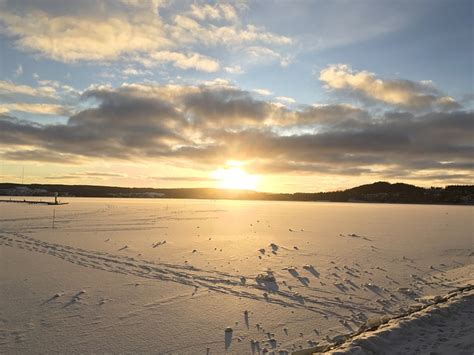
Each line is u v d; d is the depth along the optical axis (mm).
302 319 8367
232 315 8516
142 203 82938
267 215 46594
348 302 9664
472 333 7133
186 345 6887
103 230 24422
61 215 37781
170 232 24125
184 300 9508
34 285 10453
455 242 20703
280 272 12789
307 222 34875
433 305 8938
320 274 12625
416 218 42781
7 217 34031
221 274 12352
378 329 7336
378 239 21938
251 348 6836
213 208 65938
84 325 7672
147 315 8352
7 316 8031
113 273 12125
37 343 6766
